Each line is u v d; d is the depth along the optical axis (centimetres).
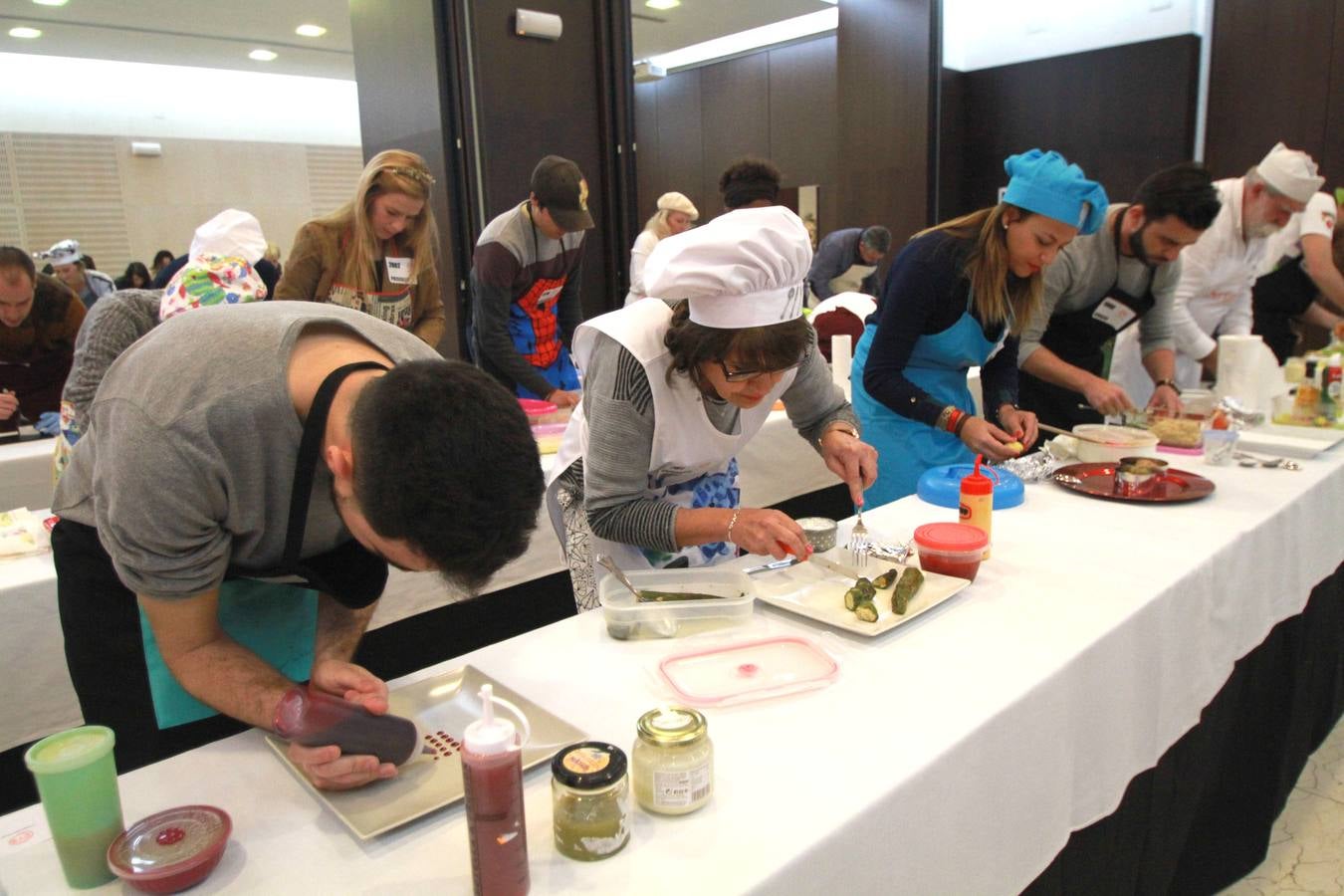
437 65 335
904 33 537
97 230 607
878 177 566
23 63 564
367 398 70
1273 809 178
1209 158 489
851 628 113
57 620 150
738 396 117
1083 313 231
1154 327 244
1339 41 443
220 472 83
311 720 82
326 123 688
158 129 618
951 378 197
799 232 108
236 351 85
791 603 123
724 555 150
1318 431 208
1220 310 298
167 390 82
